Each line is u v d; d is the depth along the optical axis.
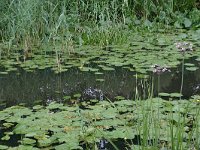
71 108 4.07
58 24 6.49
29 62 5.84
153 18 8.66
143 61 5.80
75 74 5.33
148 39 7.22
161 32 7.87
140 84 4.91
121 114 3.90
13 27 6.39
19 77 5.24
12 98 4.53
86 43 6.95
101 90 4.73
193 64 5.61
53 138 3.41
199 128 3.42
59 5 7.12
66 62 5.83
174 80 5.05
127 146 3.32
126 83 4.97
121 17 7.94
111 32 7.08
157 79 5.08
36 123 3.71
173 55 6.12
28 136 3.46
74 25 7.19
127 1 7.98
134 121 3.71
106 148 3.29
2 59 6.00
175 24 8.25
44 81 5.08
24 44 6.46
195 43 6.91
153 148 2.95
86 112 3.94
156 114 3.78
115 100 4.39
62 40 6.55
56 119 3.79
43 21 6.81
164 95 4.39
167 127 3.50
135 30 7.86
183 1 8.99
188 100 4.23
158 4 8.55
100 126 3.62
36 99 4.48
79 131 3.53
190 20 8.41
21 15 6.44
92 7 7.46
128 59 5.94
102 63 5.77
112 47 6.73
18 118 3.84
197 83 4.93
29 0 6.46
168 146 3.15
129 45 6.83
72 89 4.78
